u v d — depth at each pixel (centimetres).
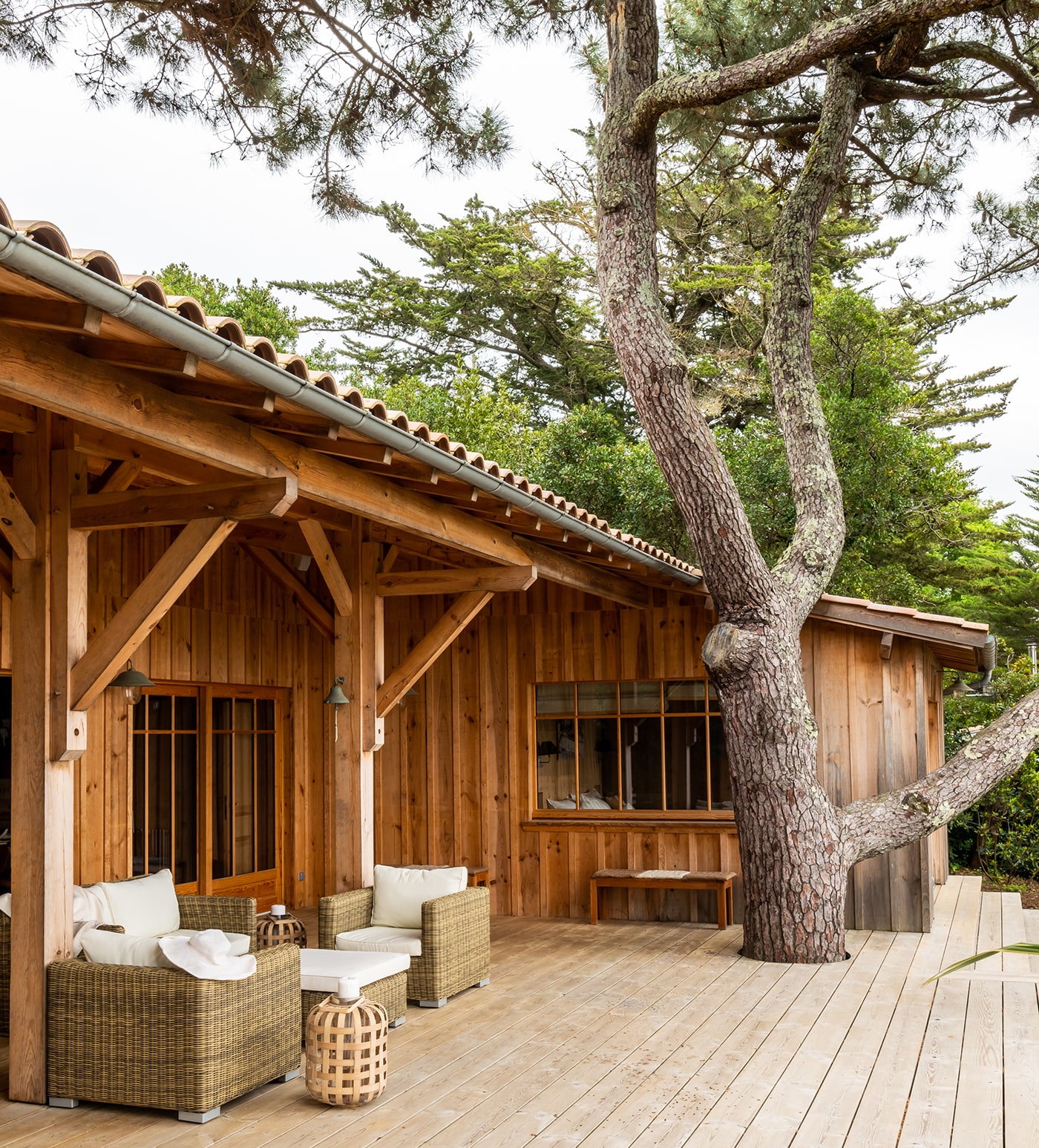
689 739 956
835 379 1731
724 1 936
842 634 891
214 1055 446
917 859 859
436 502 649
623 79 830
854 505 1619
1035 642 2519
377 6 846
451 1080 491
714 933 878
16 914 476
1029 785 1233
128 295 321
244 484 470
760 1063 512
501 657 1015
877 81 906
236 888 923
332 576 699
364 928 682
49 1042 468
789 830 764
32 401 366
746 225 1744
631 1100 461
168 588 468
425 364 2508
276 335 2395
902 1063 512
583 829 970
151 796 823
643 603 975
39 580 475
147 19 845
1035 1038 553
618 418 2398
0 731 685
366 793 712
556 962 763
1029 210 1033
